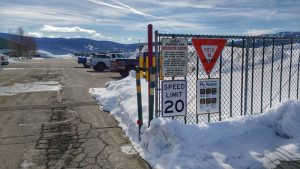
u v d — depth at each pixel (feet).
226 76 34.22
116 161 16.66
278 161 15.51
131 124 21.83
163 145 17.01
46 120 26.03
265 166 15.01
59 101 35.53
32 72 89.86
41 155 17.69
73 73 85.20
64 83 56.54
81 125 24.27
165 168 14.88
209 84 19.84
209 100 19.93
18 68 112.78
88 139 20.59
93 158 17.15
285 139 18.34
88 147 18.98
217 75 34.35
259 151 16.61
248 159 15.52
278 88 29.19
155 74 18.70
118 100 30.04
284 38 22.21
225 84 31.68
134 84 39.65
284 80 31.45
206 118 22.72
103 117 27.02
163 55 18.26
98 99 35.45
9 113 28.94
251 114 21.35
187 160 14.83
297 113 19.24
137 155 17.49
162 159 15.67
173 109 18.95
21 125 24.39
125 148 18.70
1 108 31.42
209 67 19.70
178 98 19.01
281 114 19.90
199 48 19.29
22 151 18.38
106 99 32.94
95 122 25.21
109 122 25.14
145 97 28.45
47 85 53.11
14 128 23.49
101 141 20.13
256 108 24.21
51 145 19.43
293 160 15.62
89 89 46.34
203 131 17.89
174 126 17.04
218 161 15.16
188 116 23.38
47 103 34.24
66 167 15.96
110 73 85.51
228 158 15.66
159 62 18.71
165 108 18.78
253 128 19.40
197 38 19.15
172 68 18.53
